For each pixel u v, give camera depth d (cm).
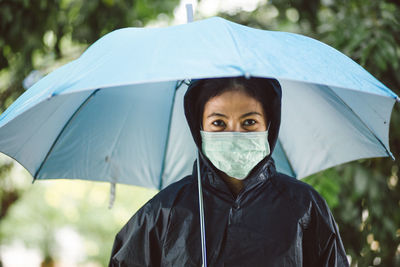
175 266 163
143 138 210
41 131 174
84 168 203
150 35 139
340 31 294
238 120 160
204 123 166
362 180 285
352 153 198
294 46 139
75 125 190
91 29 389
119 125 203
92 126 196
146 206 173
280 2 365
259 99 162
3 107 382
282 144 209
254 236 161
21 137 168
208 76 112
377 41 276
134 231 171
